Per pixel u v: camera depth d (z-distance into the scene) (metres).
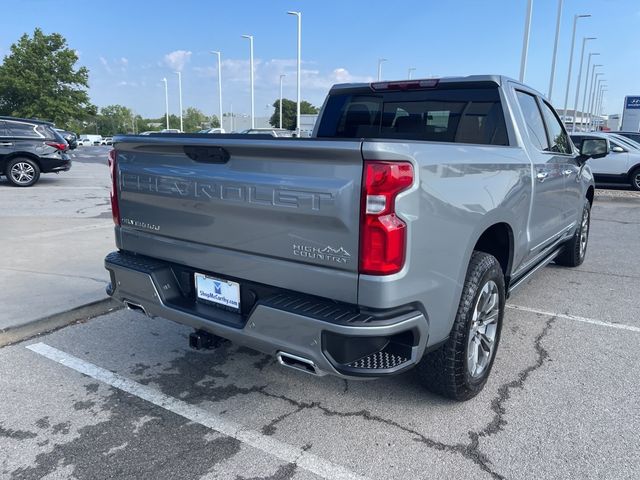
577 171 5.36
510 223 3.42
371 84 4.50
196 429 2.98
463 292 2.92
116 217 3.45
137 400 3.30
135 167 3.21
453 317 2.83
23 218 9.26
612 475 2.57
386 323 2.35
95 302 4.72
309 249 2.48
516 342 4.18
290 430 2.97
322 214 2.39
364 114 4.68
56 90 52.41
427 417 3.08
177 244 3.08
